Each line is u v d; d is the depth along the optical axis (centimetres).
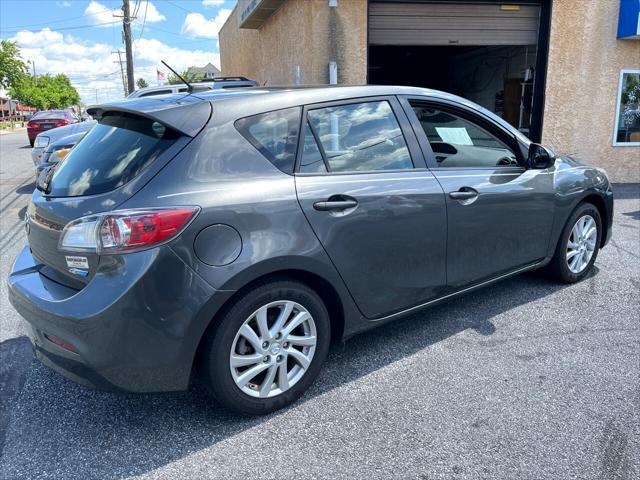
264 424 269
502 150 384
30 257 299
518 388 296
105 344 231
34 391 306
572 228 431
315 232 273
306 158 283
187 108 259
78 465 242
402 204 308
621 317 386
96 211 237
